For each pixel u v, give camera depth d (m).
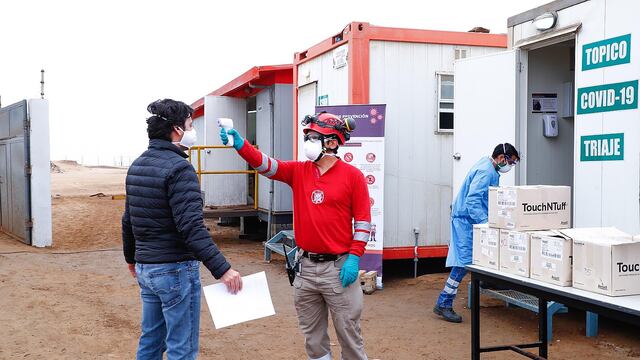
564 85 6.75
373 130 7.20
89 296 6.73
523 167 6.30
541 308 4.48
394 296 6.98
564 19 5.66
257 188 11.26
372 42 7.41
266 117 10.69
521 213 3.79
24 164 9.93
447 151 7.80
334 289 3.54
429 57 7.67
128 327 5.59
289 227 10.26
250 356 4.92
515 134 6.25
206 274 8.32
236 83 11.15
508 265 3.88
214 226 14.40
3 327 5.45
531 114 6.71
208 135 11.52
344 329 3.58
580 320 5.91
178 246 3.26
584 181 5.43
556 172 6.80
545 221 3.84
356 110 7.20
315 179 3.61
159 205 3.21
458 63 7.01
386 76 7.49
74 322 5.68
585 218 5.42
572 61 6.79
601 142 5.23
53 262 8.74
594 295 3.26
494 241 4.01
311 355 3.76
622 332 5.50
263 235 12.30
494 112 6.51
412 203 7.68
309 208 3.57
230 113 11.73
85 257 9.29
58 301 6.43
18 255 9.01
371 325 5.80
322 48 8.29
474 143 6.81
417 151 7.67
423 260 9.09
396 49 7.52
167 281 3.22
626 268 3.23
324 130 3.59
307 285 3.61
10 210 10.72
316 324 3.73
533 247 3.69
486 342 5.26
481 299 6.86
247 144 3.61
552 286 3.50
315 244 3.56
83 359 4.72
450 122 7.80
